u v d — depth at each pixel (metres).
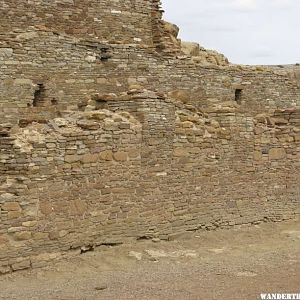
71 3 24.70
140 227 17.89
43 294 13.17
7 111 20.50
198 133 19.75
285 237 20.11
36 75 21.25
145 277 14.62
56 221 15.61
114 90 23.41
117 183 17.25
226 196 20.69
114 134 17.20
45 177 15.41
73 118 16.94
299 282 13.87
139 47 24.09
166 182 18.69
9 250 14.52
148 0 26.81
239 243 19.12
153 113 18.31
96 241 16.69
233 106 23.08
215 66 26.64
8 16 23.06
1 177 15.12
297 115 22.70
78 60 22.38
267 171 22.03
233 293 13.00
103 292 13.27
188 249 17.94
